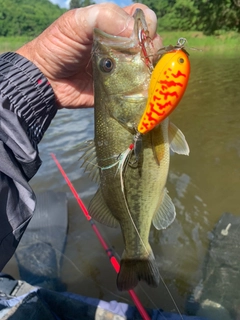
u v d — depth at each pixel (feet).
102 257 1.59
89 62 0.66
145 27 0.57
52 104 0.63
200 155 2.52
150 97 0.52
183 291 1.37
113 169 0.63
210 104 3.76
